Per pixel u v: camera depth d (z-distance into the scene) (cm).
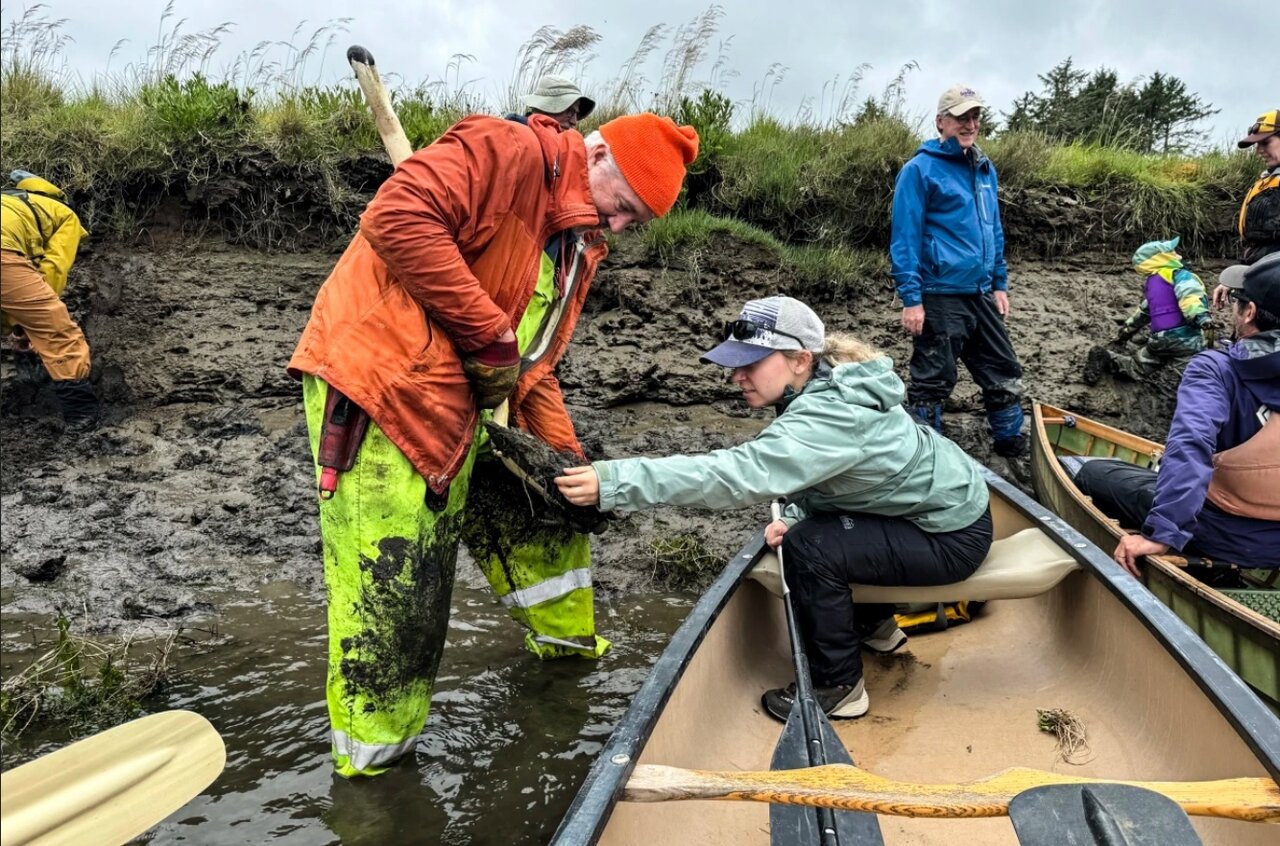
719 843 220
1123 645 266
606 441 591
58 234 543
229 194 651
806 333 264
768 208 729
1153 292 609
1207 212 759
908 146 723
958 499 274
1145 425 642
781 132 795
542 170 241
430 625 257
